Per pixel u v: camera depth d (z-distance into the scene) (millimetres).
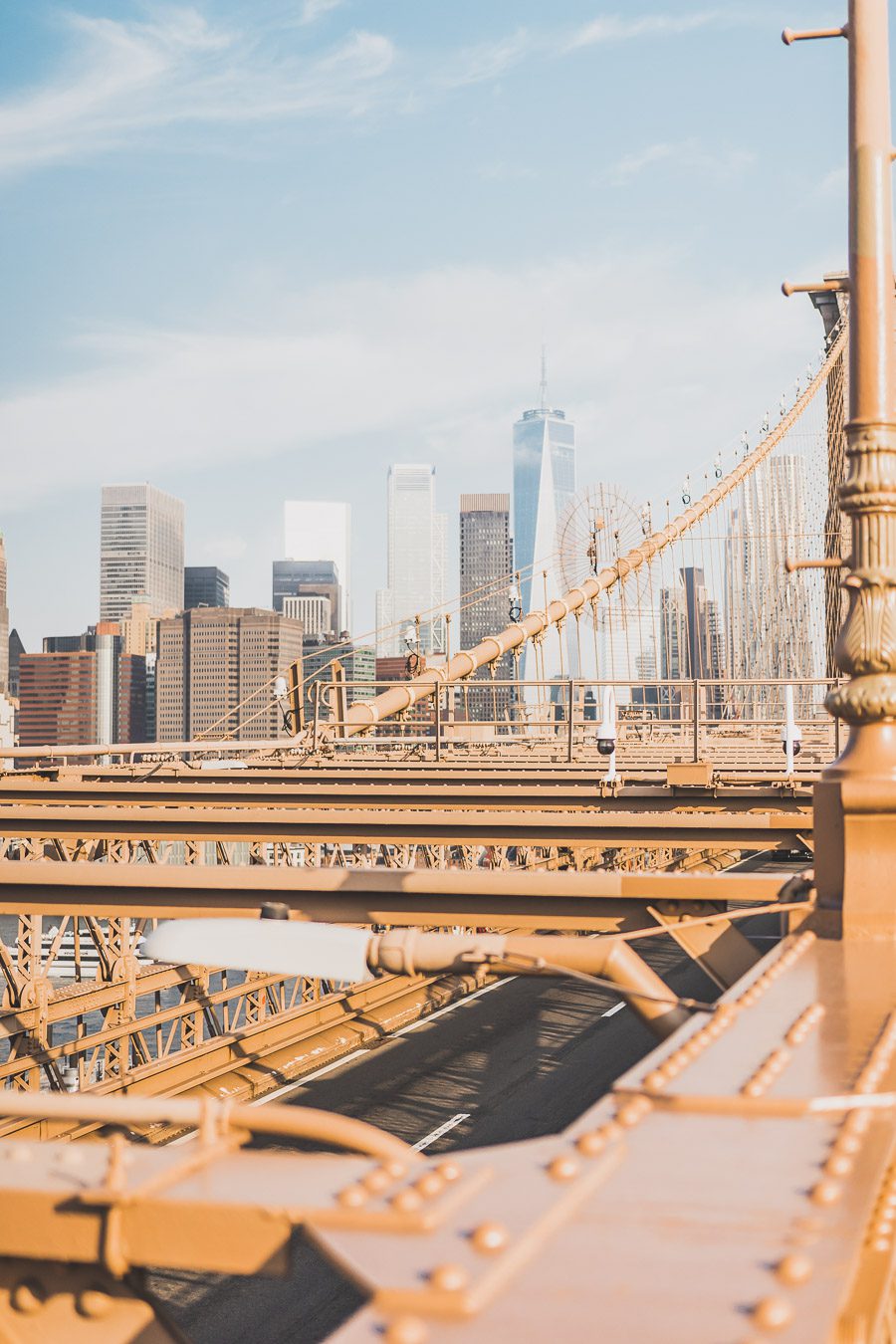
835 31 6785
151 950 4109
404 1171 2754
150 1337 2900
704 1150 2818
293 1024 21531
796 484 52625
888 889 5973
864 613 6281
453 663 36781
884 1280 2361
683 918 7699
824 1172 2648
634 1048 22469
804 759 28734
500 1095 19359
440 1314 1983
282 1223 2541
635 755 29547
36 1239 2727
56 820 13695
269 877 8445
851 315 6578
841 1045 3732
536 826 12500
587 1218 2408
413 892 8180
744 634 50000
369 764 23547
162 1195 2670
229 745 23672
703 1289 2061
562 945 5883
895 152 6625
